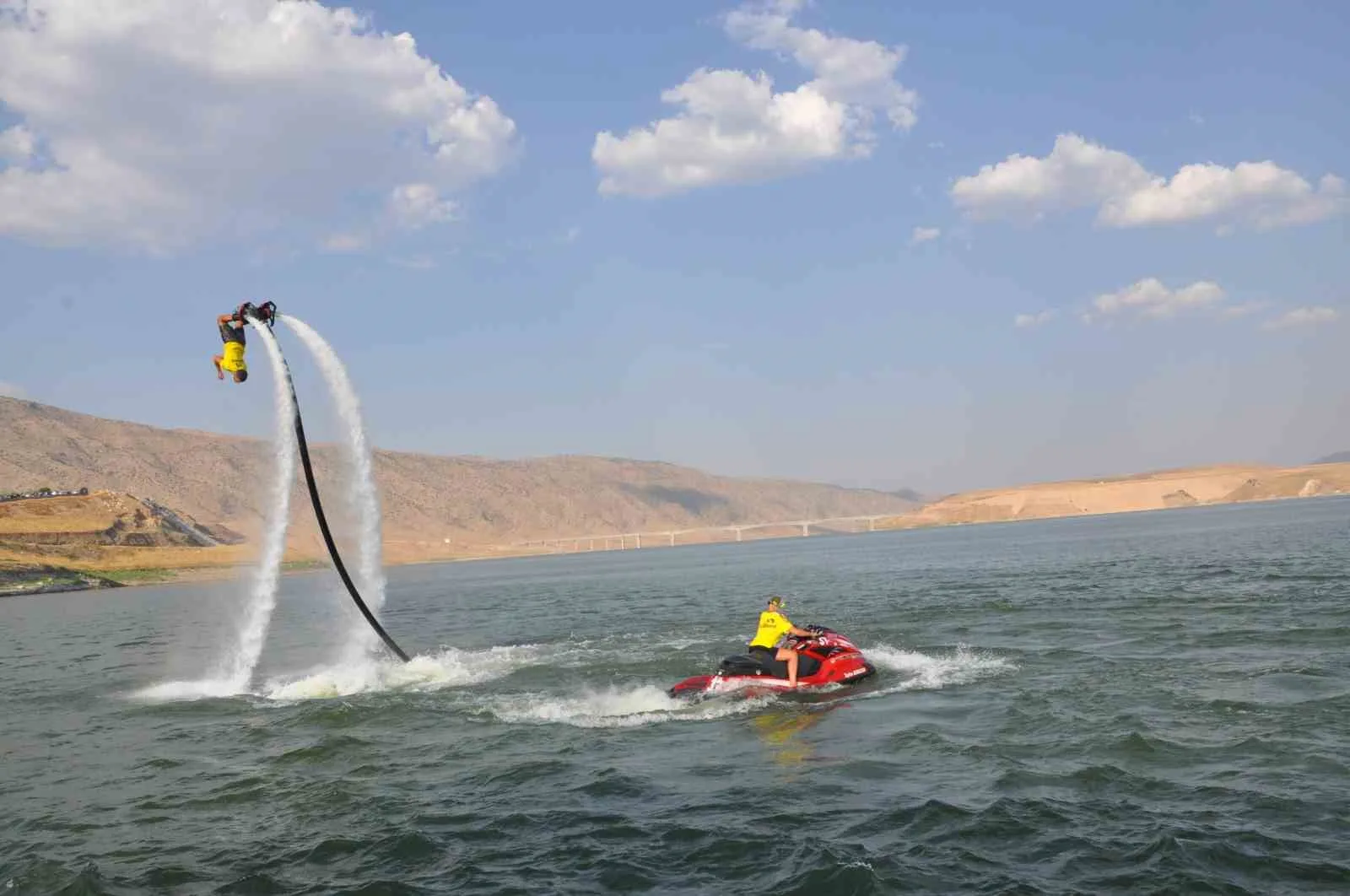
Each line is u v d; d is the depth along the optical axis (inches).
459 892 353.7
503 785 485.7
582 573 3880.4
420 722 649.6
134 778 544.1
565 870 368.8
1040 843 366.9
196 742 628.4
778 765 494.3
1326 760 439.2
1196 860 341.7
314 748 590.9
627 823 416.8
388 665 927.0
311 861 395.2
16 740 668.7
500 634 1219.2
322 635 1336.1
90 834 443.5
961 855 359.9
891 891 331.9
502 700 710.5
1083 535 4084.6
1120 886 327.3
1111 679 649.6
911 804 417.7
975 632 941.8
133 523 5344.5
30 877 389.7
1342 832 358.0
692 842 389.4
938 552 3442.4
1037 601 1212.5
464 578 4005.9
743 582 2253.9
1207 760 451.2
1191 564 1705.2
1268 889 318.3
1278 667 651.5
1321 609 932.6
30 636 1627.7
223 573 4677.7
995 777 448.1
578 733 594.9
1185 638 809.5
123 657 1180.5
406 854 395.5
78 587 4151.1
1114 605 1099.3
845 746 523.5
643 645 995.9
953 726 550.6
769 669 688.4
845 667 693.9
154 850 418.3
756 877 352.2
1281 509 6481.3
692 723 605.9
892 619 1105.4
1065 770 451.2
